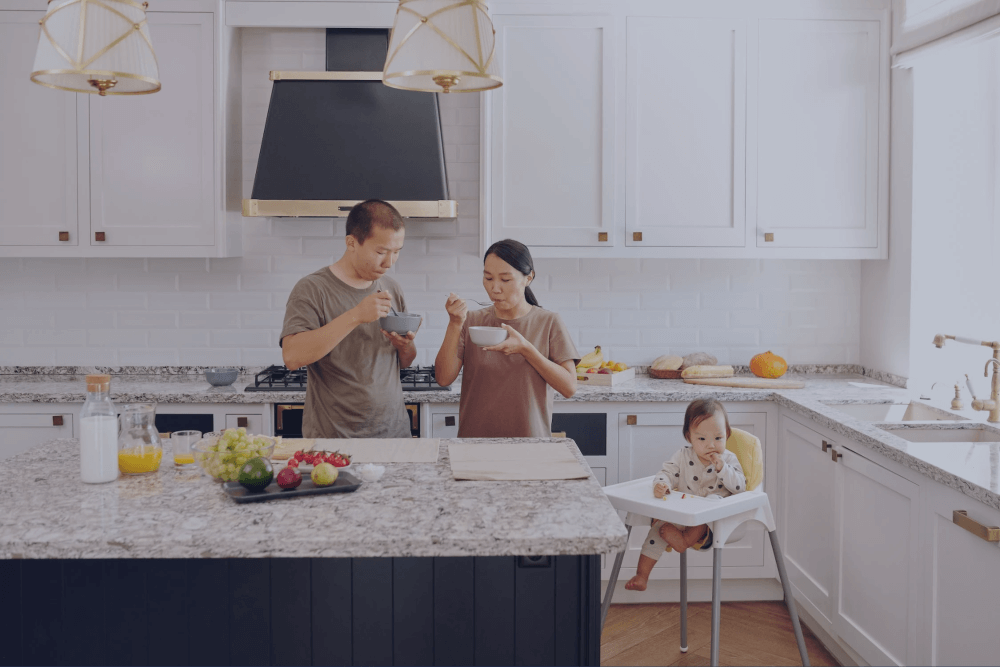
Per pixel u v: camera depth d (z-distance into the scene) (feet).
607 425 10.88
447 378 8.03
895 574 7.72
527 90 11.34
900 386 11.43
